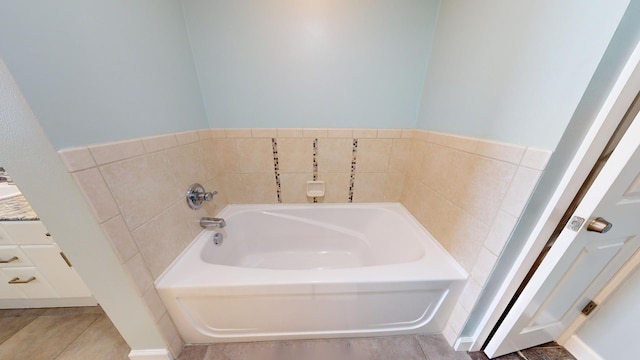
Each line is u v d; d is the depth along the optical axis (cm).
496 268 80
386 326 105
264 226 157
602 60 49
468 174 92
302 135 140
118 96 72
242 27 115
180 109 107
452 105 104
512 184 71
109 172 67
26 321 120
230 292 88
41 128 52
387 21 116
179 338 101
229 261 138
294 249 163
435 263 100
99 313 124
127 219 74
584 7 51
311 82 127
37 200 60
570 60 54
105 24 67
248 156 144
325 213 157
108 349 105
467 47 92
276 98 130
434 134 117
